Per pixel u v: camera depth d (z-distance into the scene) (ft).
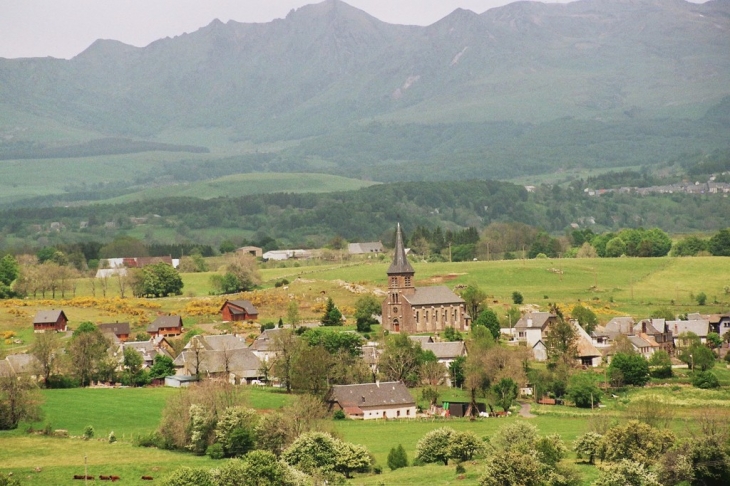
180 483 516.32
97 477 588.09
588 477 550.36
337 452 596.70
